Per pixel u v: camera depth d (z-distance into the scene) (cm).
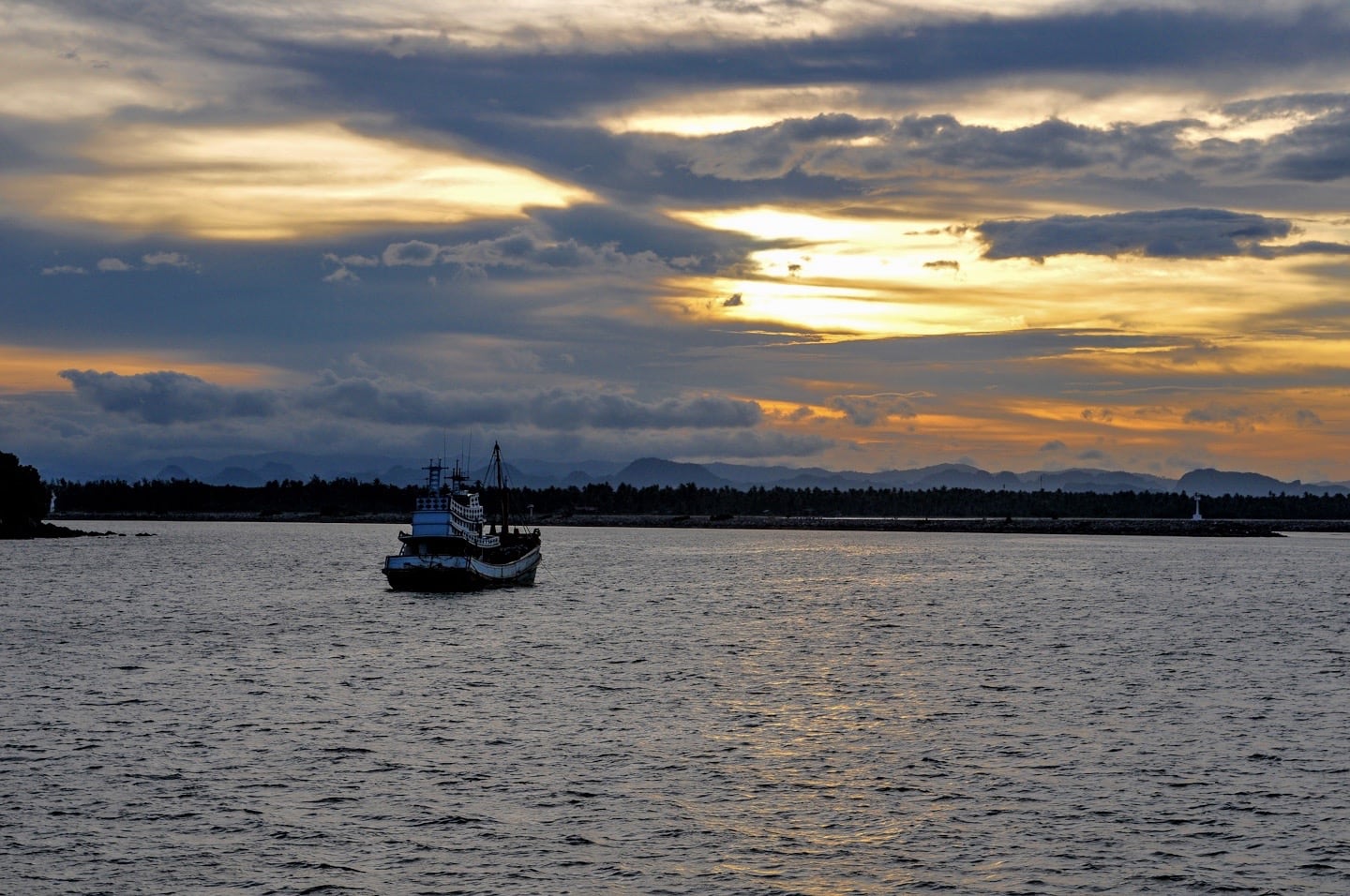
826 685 7838
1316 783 5419
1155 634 10962
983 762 5747
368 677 8031
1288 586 17462
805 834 4703
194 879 4238
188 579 17438
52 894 4103
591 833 4697
